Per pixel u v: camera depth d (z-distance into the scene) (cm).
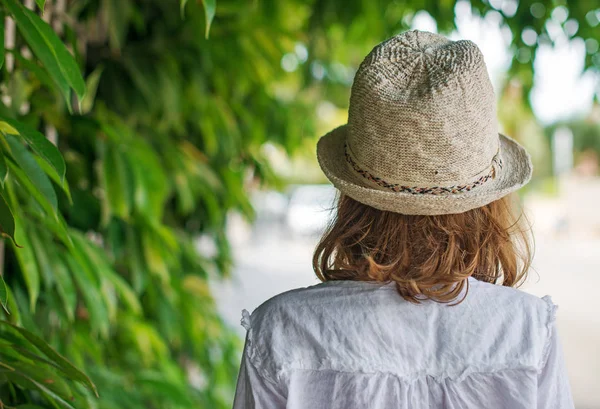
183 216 255
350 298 95
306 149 285
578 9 284
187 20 215
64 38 184
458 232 95
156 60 205
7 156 105
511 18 285
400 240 95
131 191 163
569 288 912
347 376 92
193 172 215
